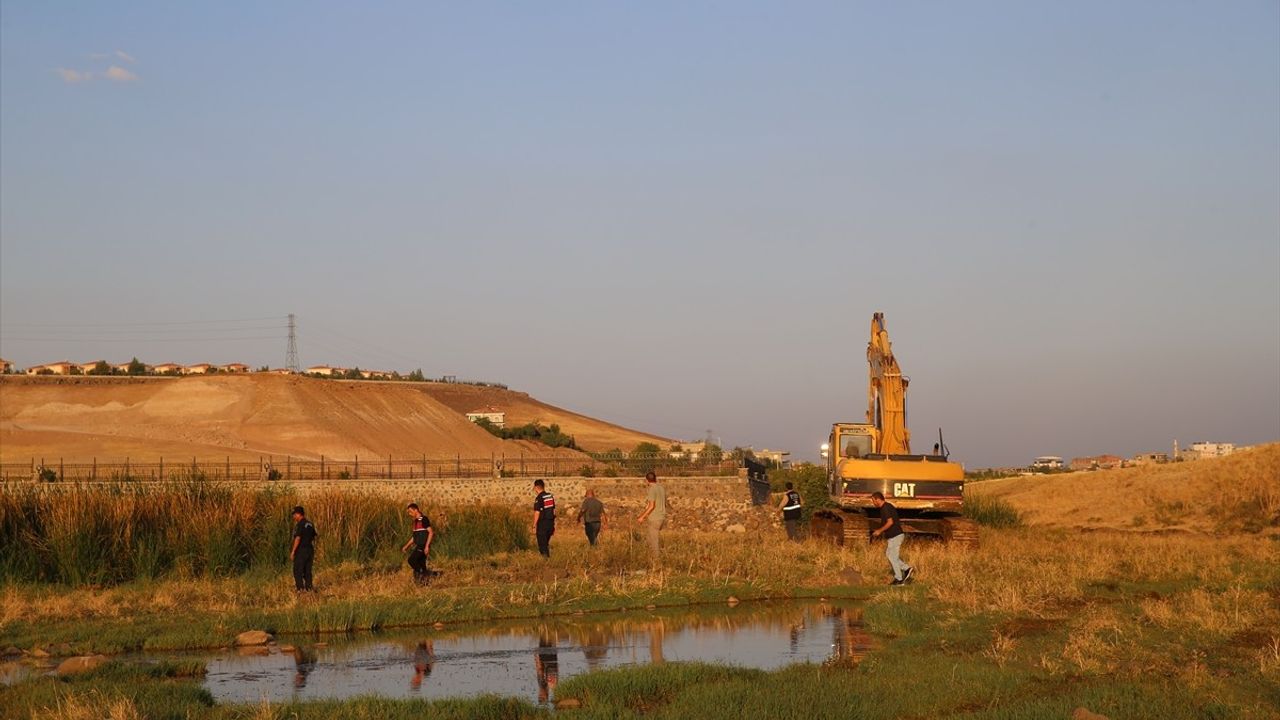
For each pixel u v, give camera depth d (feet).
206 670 46.29
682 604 64.95
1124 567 78.95
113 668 44.68
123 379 379.35
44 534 75.05
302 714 36.22
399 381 583.99
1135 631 49.24
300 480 189.57
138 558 75.46
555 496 182.50
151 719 35.19
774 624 58.23
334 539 86.38
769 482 207.62
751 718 34.88
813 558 85.81
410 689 42.70
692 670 42.11
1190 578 72.64
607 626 57.82
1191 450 435.12
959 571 71.36
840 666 44.60
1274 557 83.92
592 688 39.83
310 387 383.86
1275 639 46.06
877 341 113.91
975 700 37.60
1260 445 179.52
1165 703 34.78
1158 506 158.71
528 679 44.60
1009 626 52.95
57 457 261.24
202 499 84.79
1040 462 471.21
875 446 112.57
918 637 50.57
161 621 57.11
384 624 57.67
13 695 38.65
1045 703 35.22
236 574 78.07
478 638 54.19
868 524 98.32
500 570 81.00
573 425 630.33
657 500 81.97
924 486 99.66
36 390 362.53
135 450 276.82
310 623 55.98
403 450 363.97
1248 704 35.29
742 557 81.56
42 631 54.19
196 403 360.28
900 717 35.86
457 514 101.50
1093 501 170.91
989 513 139.33
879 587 71.72
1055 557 85.20
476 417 471.21
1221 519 146.61
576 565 81.82
